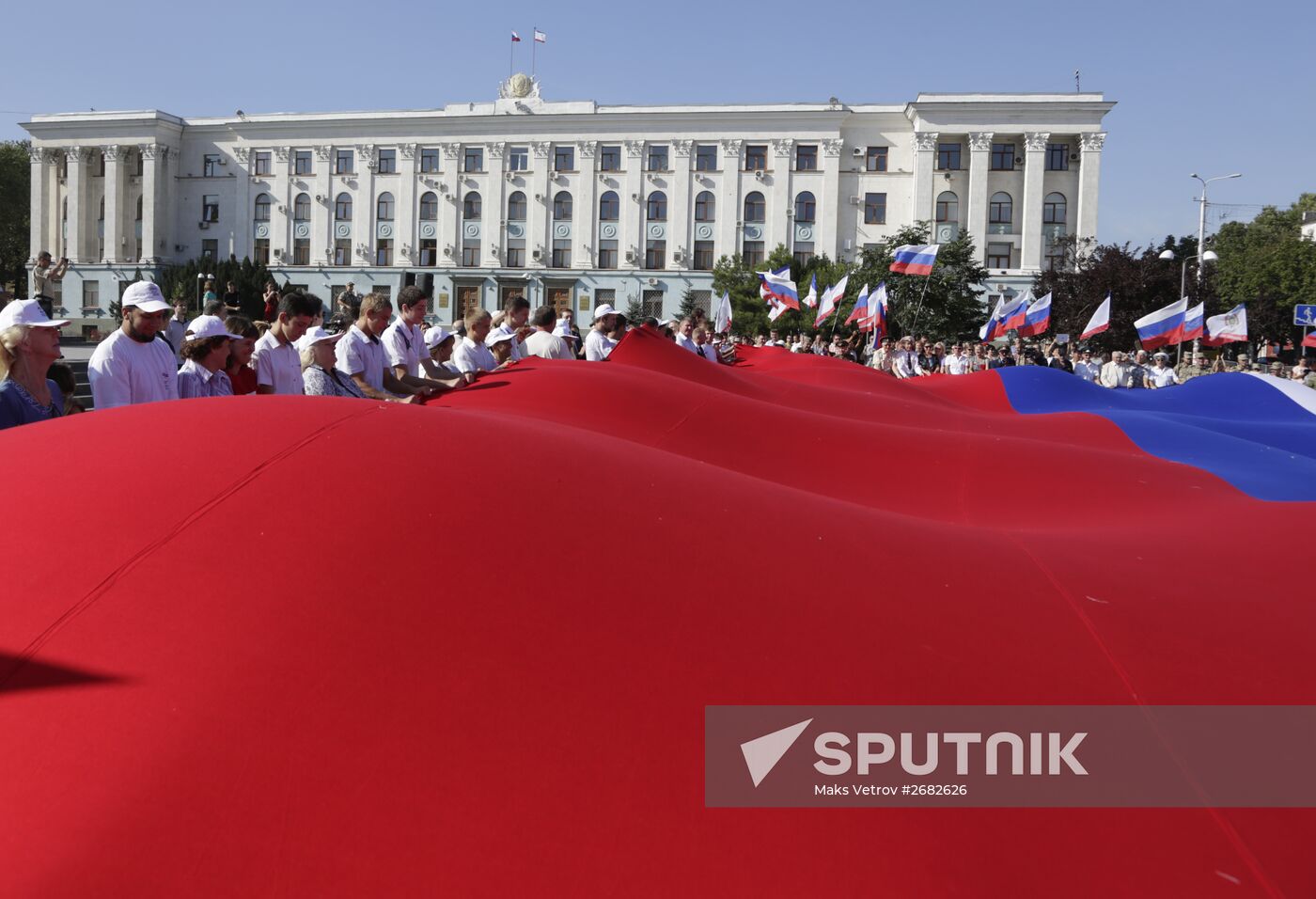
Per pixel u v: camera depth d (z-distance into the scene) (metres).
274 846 1.79
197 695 1.97
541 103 58.28
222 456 2.52
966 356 23.41
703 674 2.16
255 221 60.94
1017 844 1.95
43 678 2.00
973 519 4.51
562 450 2.84
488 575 2.25
